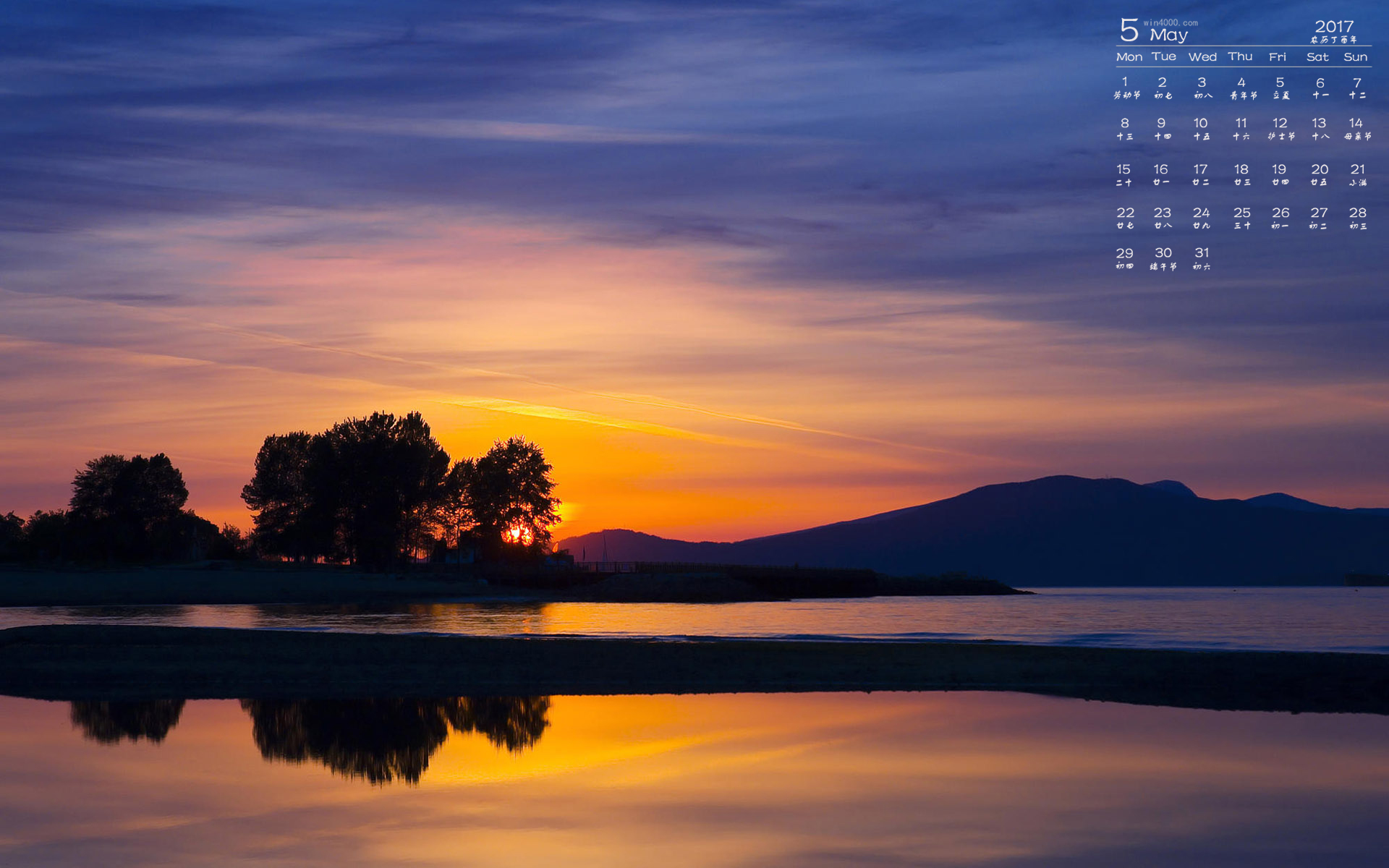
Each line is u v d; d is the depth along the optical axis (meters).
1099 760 22.45
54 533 171.00
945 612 103.50
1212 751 23.47
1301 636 64.75
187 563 158.25
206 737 25.86
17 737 26.03
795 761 22.38
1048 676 36.03
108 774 21.33
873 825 16.88
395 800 18.86
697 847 15.65
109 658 39.94
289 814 17.84
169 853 15.42
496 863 14.88
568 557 163.25
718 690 34.12
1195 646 54.69
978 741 24.70
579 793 19.39
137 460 166.50
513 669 38.03
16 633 43.91
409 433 148.50
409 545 149.38
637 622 72.75
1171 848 15.57
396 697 33.00
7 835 16.47
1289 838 16.14
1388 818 17.30
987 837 16.19
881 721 27.84
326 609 92.56
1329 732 26.02
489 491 157.00
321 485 143.12
